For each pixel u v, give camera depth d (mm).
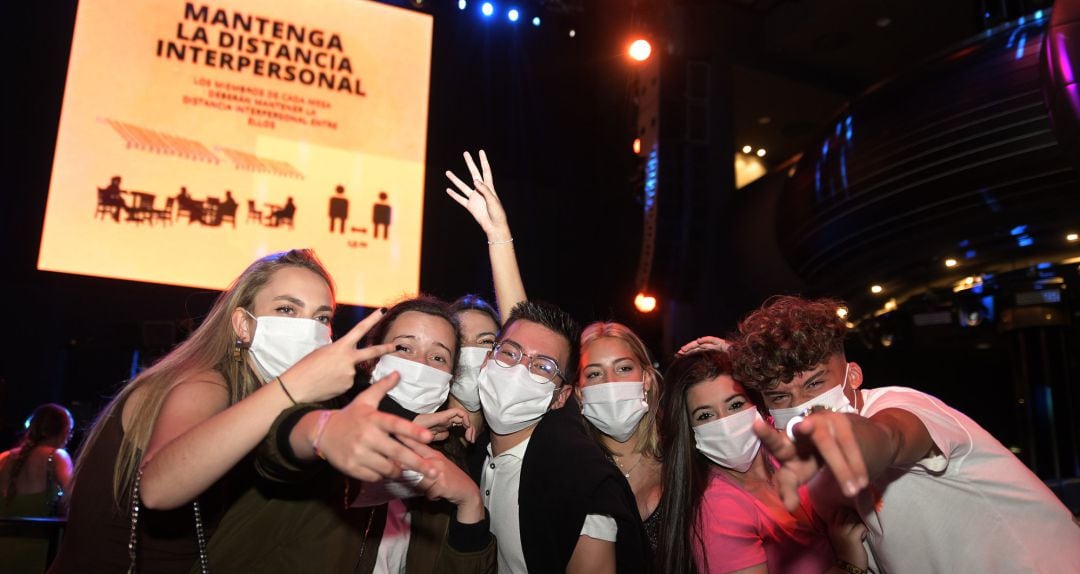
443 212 8898
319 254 7500
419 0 8508
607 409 2307
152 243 6953
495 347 2258
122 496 1506
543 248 9227
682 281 8172
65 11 7719
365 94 8031
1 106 7383
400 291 7742
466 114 9203
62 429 4609
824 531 2250
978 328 7883
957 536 1729
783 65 9859
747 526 2137
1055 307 6996
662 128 8344
